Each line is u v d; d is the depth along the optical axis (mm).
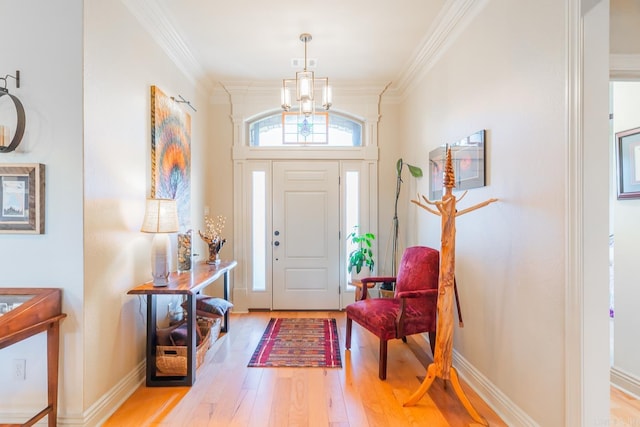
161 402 2338
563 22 1674
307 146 4566
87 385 2025
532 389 1903
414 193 4023
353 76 4199
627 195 2424
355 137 4727
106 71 2205
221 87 4449
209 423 2100
